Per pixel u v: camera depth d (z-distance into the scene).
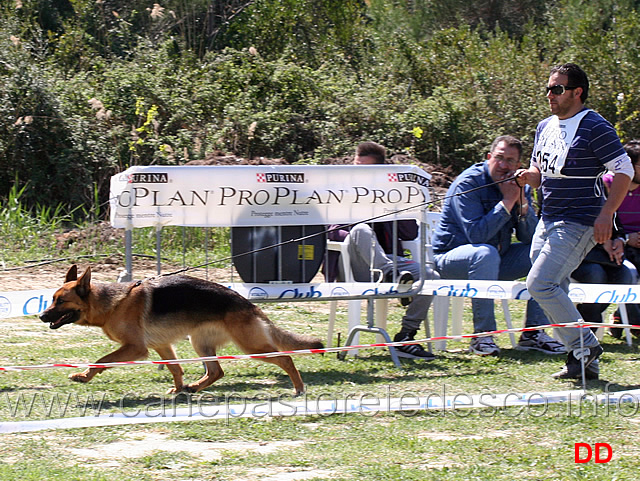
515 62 28.36
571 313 8.45
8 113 22.64
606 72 26.67
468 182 10.77
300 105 26.17
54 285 14.29
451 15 38.84
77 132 23.05
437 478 5.71
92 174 23.12
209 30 35.38
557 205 8.34
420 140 25.52
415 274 10.44
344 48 35.28
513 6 40.00
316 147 24.84
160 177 9.62
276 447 6.48
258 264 10.03
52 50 30.78
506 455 6.25
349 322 10.76
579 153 8.12
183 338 8.41
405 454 6.27
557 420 7.22
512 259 11.30
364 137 25.09
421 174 10.27
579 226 8.25
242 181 9.81
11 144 22.50
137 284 8.36
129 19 34.34
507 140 10.54
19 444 6.42
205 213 9.83
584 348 8.58
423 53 31.52
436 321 11.12
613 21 30.30
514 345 11.07
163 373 9.20
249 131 23.36
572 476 5.77
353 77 29.25
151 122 23.14
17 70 23.09
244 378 9.10
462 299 11.46
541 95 26.64
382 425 7.10
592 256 10.97
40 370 9.10
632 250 11.71
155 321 8.24
